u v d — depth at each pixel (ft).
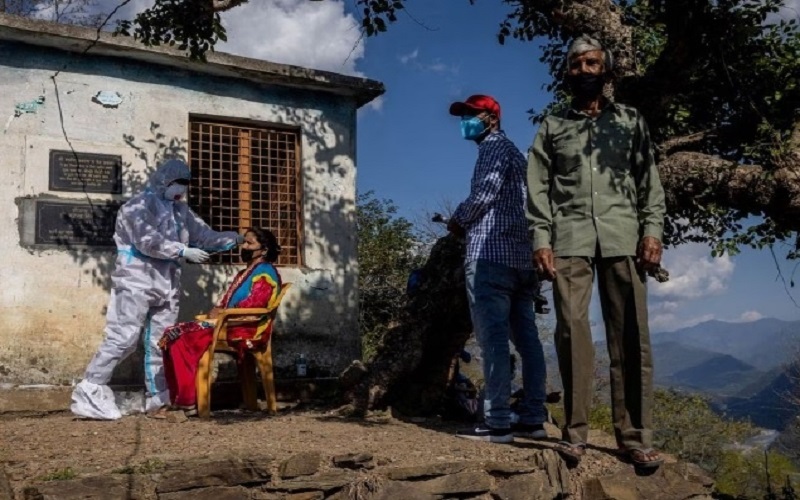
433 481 14.82
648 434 15.60
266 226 27.71
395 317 22.84
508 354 17.34
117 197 24.68
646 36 25.81
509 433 17.17
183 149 26.08
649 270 15.06
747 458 71.51
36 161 23.63
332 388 26.89
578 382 15.43
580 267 15.30
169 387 21.77
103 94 24.86
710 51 22.48
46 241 23.50
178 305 22.97
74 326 23.65
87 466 13.42
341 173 28.91
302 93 28.45
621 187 15.42
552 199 15.78
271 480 14.21
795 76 23.34
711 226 26.50
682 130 25.81
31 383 22.91
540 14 26.40
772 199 21.99
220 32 22.93
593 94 15.83
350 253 28.71
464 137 18.38
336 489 14.48
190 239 23.93
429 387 22.59
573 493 15.56
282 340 26.96
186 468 13.56
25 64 23.81
